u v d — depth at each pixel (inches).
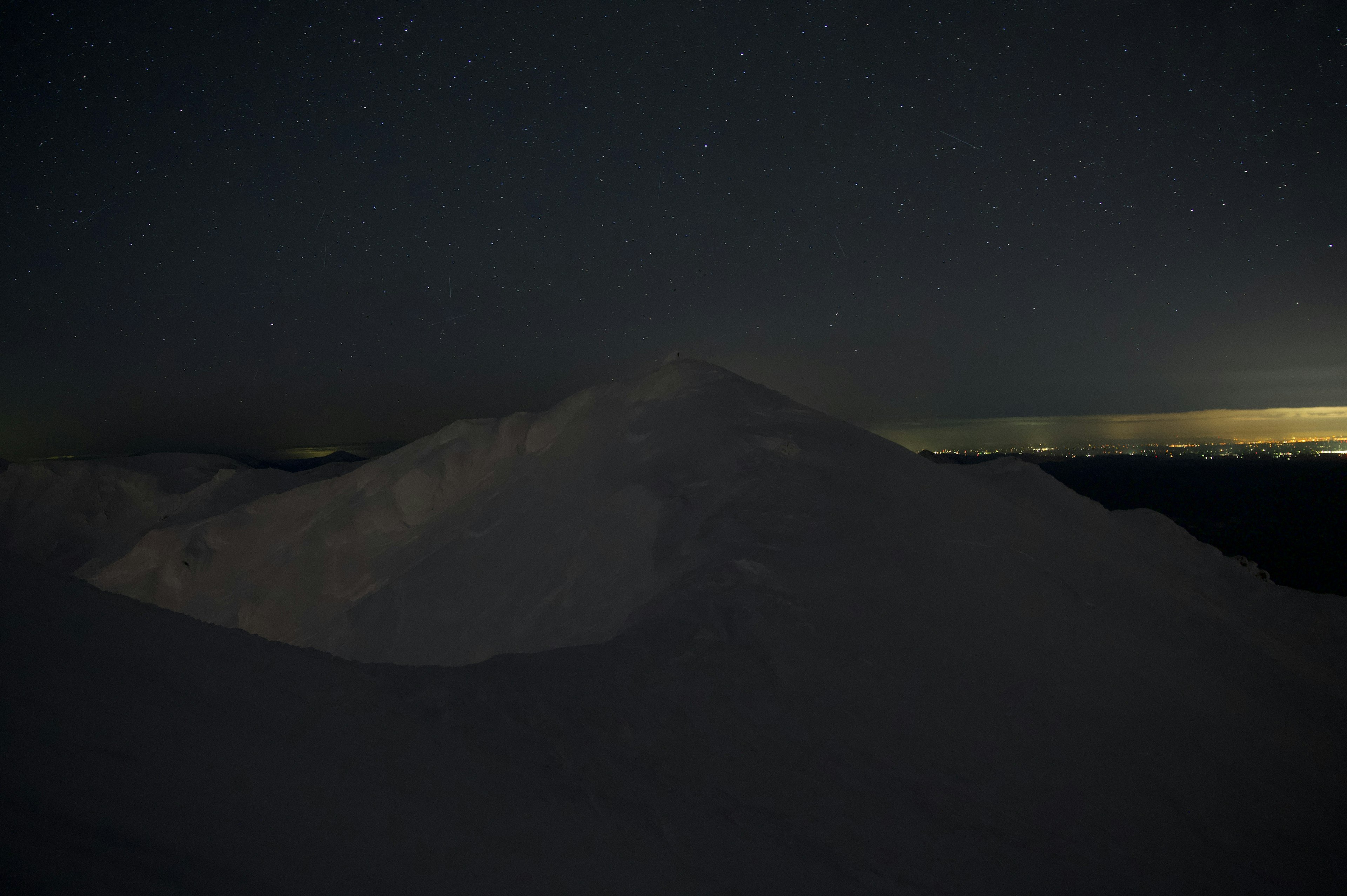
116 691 89.7
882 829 144.9
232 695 104.2
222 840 70.6
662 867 105.7
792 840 129.3
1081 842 168.6
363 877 76.2
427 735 116.1
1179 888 163.6
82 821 63.5
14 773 65.6
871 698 193.8
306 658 128.9
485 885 85.7
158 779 75.4
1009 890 139.3
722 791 137.8
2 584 106.2
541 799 110.2
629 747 139.6
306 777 90.1
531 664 161.9
